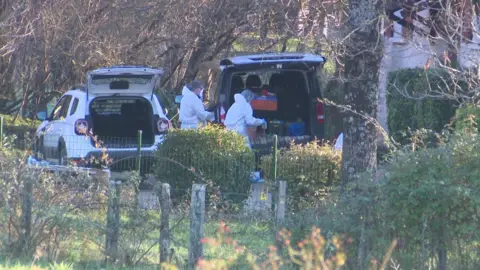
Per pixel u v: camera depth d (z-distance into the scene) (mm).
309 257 24734
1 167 34812
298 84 60969
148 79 58219
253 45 79938
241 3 77438
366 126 43625
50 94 78250
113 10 76750
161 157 48656
